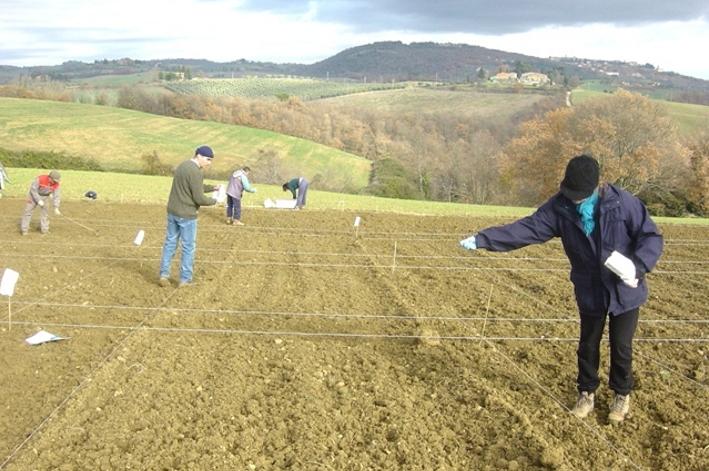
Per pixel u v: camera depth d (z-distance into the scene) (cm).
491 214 2211
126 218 1678
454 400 559
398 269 1122
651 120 3681
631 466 456
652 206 3897
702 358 687
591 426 516
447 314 834
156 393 556
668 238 1759
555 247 1438
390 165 5447
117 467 434
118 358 623
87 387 554
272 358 653
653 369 647
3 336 685
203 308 819
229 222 1642
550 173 4041
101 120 5709
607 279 477
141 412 518
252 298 887
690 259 1398
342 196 2817
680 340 745
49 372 592
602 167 3675
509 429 502
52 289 895
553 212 496
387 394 568
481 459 466
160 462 442
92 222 1573
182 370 610
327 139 6350
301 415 519
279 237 1459
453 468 452
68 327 717
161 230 1474
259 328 753
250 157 5106
